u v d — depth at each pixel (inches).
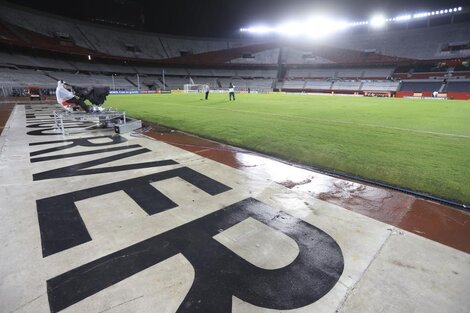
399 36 2269.9
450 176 180.1
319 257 98.6
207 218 124.9
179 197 146.4
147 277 87.0
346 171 191.9
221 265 93.5
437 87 1798.7
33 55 1862.7
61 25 2087.8
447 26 2050.9
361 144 269.6
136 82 2253.9
